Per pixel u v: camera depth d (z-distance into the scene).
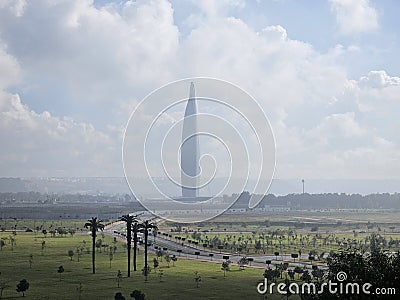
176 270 129.38
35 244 178.38
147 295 96.94
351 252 59.34
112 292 99.75
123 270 127.56
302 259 152.25
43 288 103.19
